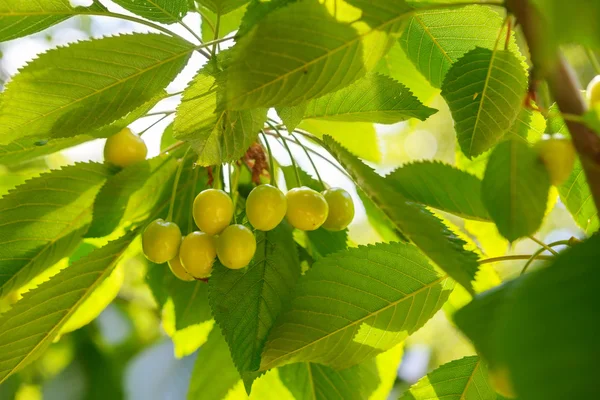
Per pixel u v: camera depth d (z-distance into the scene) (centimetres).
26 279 70
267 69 57
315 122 77
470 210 64
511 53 61
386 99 67
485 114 62
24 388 91
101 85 63
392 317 65
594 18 38
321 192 70
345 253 64
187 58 63
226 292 66
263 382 72
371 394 71
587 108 54
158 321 94
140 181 70
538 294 46
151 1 64
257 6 59
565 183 63
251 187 74
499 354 43
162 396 87
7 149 68
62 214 70
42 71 62
